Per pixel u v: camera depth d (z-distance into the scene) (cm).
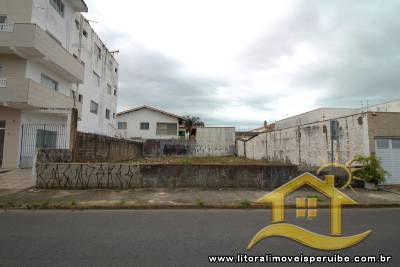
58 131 1892
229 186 1223
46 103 1831
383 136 1417
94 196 1006
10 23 1752
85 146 1797
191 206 901
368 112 1416
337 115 2759
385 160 1412
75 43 2516
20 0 1780
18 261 432
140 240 541
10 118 1767
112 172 1177
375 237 576
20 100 1628
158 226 654
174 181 1208
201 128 3997
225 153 3962
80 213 806
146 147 3847
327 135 1783
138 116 4738
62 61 2006
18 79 1644
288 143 2389
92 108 3084
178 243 524
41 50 1733
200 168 1222
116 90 4006
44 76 2008
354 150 1515
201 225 666
